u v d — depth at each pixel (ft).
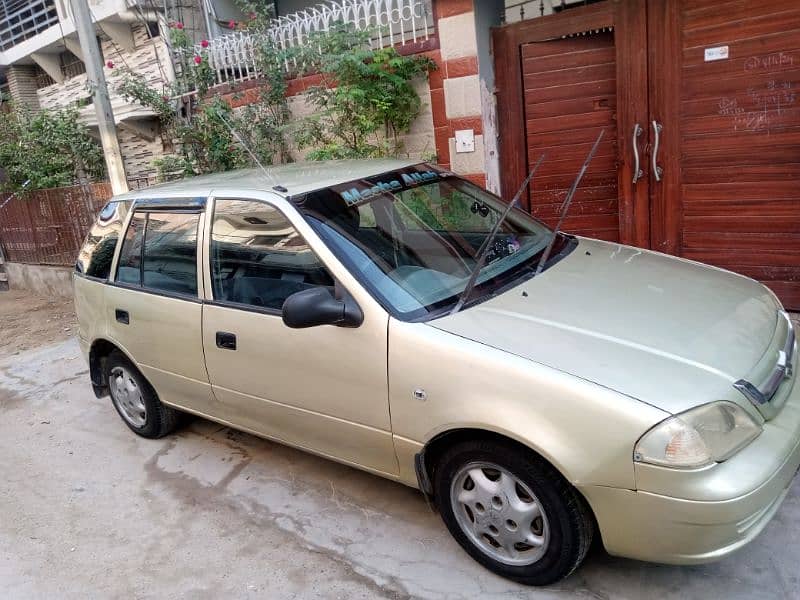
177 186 13.67
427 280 10.36
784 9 15.58
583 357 8.32
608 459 7.72
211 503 12.41
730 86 16.62
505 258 11.39
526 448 8.44
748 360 8.50
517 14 20.11
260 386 11.39
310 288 10.57
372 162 13.46
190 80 25.75
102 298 14.35
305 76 23.22
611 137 18.90
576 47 18.76
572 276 10.74
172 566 10.78
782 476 7.78
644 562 9.41
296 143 23.45
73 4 23.00
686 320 9.21
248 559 10.68
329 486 12.41
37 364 22.07
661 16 17.04
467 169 20.49
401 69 20.30
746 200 17.12
